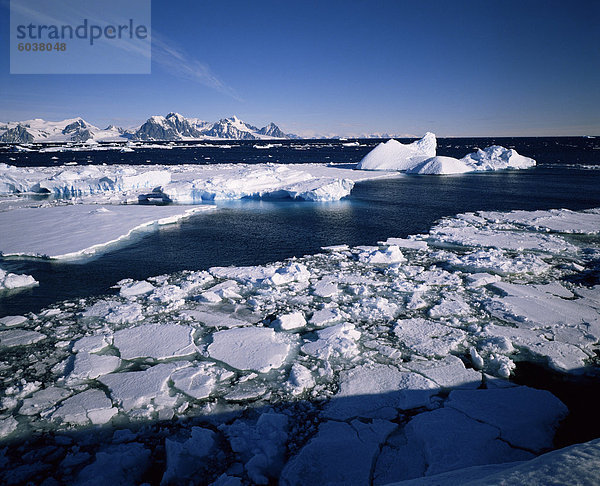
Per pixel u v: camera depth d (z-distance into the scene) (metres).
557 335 9.06
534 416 6.43
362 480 5.27
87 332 9.49
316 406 6.93
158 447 6.04
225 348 8.75
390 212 24.27
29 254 15.23
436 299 11.29
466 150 106.44
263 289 12.05
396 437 6.12
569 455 3.30
